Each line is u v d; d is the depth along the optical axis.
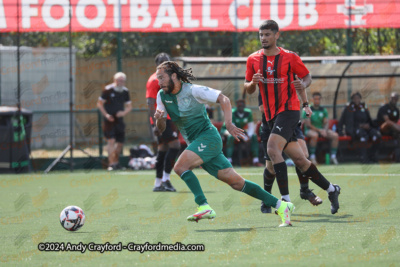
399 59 40.19
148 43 53.19
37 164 41.25
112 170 39.91
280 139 18.58
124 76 39.50
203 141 16.50
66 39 54.22
